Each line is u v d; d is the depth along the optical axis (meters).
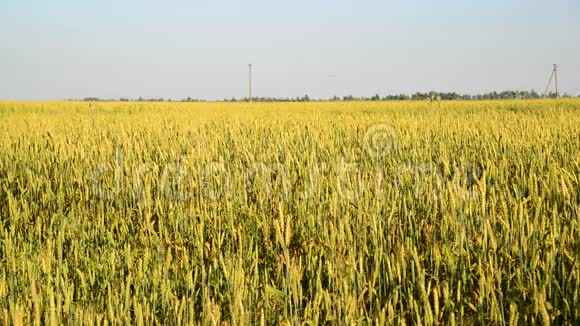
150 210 5.42
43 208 5.91
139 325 2.79
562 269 3.13
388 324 2.88
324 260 4.06
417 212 4.78
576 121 11.95
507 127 9.89
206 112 23.48
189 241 4.48
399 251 3.46
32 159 7.50
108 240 4.74
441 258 3.71
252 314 3.13
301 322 3.03
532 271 3.17
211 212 5.07
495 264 3.19
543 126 10.01
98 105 34.06
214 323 2.73
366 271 3.55
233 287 3.13
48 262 3.27
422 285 2.95
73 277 3.77
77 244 4.19
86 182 6.42
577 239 3.50
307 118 15.37
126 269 3.93
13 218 5.23
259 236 4.64
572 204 4.05
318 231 4.41
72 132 10.59
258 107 31.14
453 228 3.95
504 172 5.66
